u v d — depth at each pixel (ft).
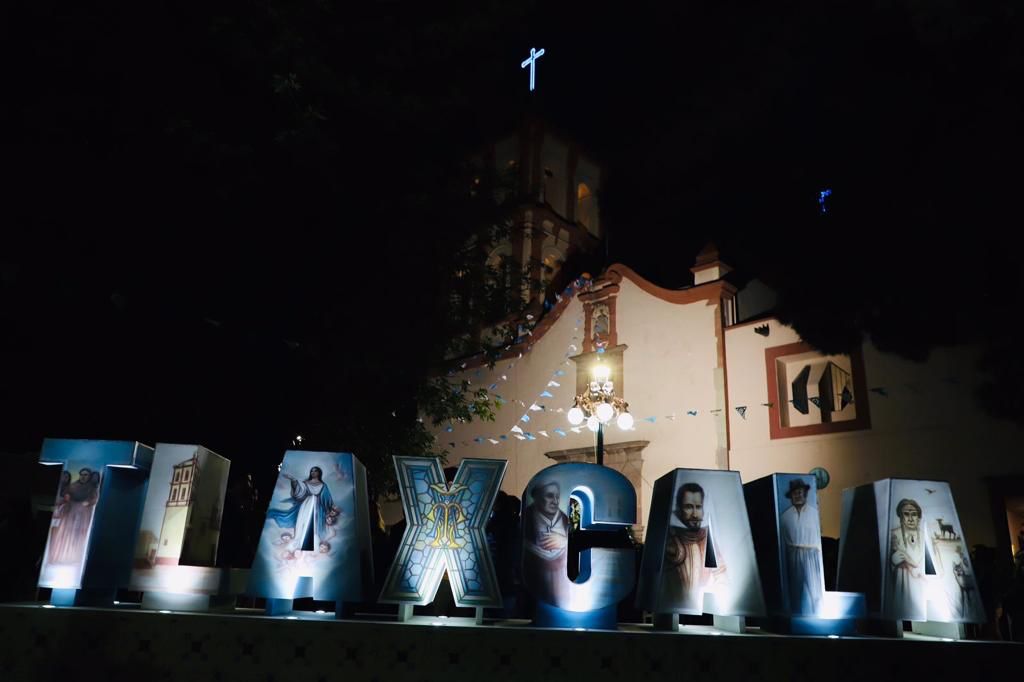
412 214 34.01
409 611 13.34
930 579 13.73
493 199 39.01
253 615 13.03
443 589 16.92
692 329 68.08
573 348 75.41
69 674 12.05
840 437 57.06
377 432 39.17
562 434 73.15
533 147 100.37
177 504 14.03
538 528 13.78
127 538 14.28
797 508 14.01
